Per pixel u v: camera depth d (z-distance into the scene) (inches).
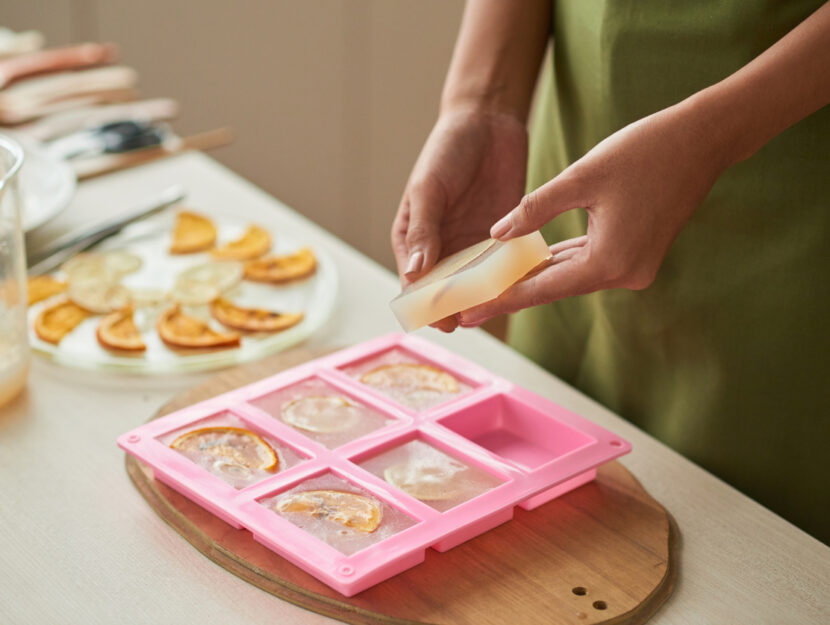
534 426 27.9
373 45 80.8
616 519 25.0
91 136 46.4
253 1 81.4
